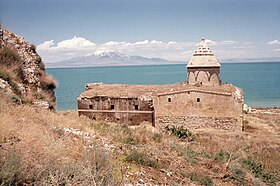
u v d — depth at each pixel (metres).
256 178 14.45
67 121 15.59
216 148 22.00
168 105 37.12
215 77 42.22
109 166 8.55
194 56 43.03
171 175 10.66
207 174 12.40
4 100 13.93
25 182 6.76
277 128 39.91
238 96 35.81
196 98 36.66
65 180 7.05
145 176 9.80
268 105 76.56
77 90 111.00
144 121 36.09
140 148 13.08
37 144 9.01
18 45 23.23
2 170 6.32
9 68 20.06
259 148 25.84
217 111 36.22
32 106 17.20
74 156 9.38
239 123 35.66
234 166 14.45
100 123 20.22
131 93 37.41
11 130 9.41
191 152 15.20
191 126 36.78
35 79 22.50
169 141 17.05
